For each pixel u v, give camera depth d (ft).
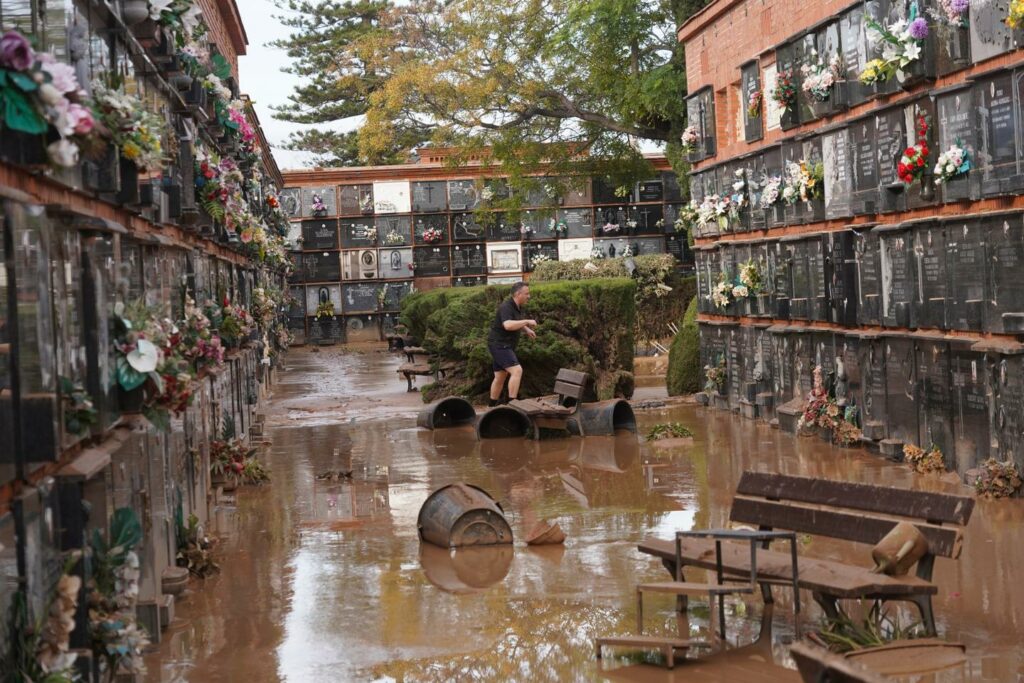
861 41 40.73
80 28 17.29
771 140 51.29
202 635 22.02
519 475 40.63
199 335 27.71
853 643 19.39
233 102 37.81
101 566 16.56
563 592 24.52
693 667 19.44
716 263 58.85
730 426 51.03
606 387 62.49
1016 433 31.53
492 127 107.34
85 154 16.17
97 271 16.80
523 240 141.79
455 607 23.65
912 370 37.93
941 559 25.79
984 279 32.91
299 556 28.71
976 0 32.83
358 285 142.20
